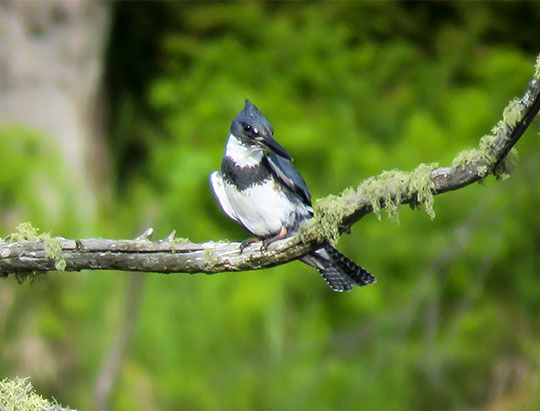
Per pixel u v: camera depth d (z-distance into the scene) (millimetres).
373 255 13492
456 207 13578
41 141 13211
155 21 16203
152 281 12062
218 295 12367
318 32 15852
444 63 16453
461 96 15828
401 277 13453
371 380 11922
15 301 11617
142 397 11711
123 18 16047
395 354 12227
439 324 13359
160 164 14094
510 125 3951
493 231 13555
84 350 11516
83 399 11320
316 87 15492
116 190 14445
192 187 13258
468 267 13656
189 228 13047
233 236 13477
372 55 16016
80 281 11727
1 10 13680
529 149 13609
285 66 15609
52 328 11516
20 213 12336
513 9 17172
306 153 14305
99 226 12727
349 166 14258
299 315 12867
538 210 13703
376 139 15453
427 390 12438
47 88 13953
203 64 15242
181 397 11883
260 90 15219
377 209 4383
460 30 17031
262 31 15875
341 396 12109
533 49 17188
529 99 3863
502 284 13953
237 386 12055
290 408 11977
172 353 11953
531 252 13938
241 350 12297
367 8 16641
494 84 15852
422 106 15938
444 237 13336
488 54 16750
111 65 15898
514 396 13102
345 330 12867
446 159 14273
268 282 12711
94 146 14320
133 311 11367
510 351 13531
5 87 13750
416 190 4258
